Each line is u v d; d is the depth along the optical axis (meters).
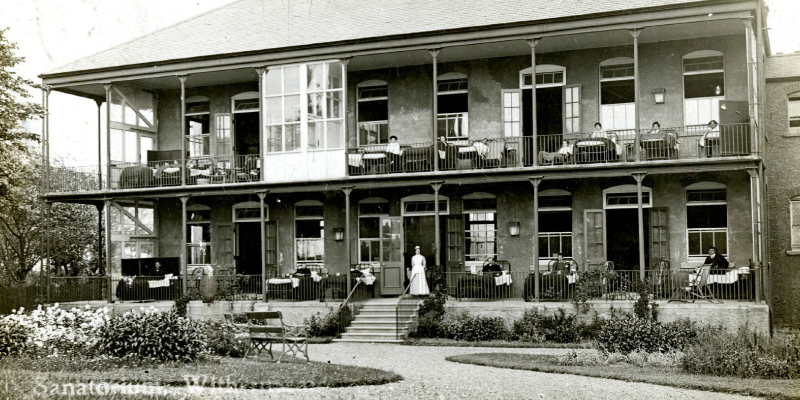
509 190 23.89
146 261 25.53
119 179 26.41
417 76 25.08
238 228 26.66
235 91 27.09
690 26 21.16
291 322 22.22
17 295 25.62
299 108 24.14
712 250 20.38
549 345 18.58
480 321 20.02
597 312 19.58
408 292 24.38
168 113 28.14
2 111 26.44
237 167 26.64
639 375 13.64
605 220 22.72
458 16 23.00
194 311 22.91
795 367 13.89
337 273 25.36
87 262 35.66
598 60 23.34
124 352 14.93
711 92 22.39
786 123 24.33
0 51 27.03
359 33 23.52
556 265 21.25
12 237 34.25
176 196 24.72
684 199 22.25
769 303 20.77
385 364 15.73
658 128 21.56
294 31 25.12
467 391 12.16
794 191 24.06
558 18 20.80
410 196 24.83
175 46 26.31
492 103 24.27
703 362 14.28
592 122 23.31
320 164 23.84
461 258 23.83
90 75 25.84
